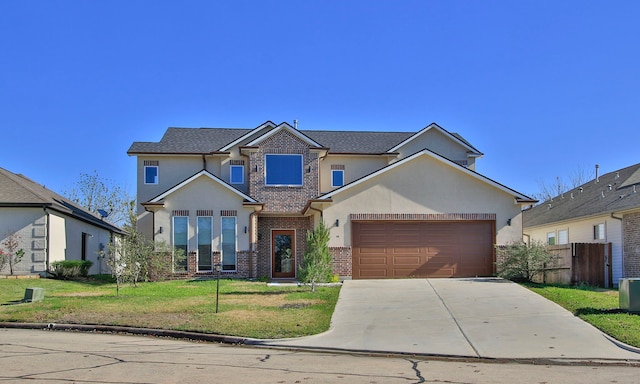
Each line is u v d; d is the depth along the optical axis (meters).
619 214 24.61
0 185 26.31
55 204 25.98
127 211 54.44
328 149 28.73
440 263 24.25
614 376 9.38
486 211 24.47
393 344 12.34
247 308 16.16
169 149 30.03
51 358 10.30
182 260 26.27
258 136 30.02
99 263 35.03
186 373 9.15
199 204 26.64
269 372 9.36
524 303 16.81
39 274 25.23
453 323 14.41
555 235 32.75
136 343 12.40
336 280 23.23
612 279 24.56
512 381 8.91
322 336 13.06
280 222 28.91
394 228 24.34
